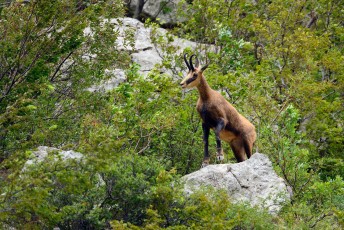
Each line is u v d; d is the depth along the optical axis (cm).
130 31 6053
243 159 5312
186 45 7444
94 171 3872
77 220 4206
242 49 7244
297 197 5172
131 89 5631
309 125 6519
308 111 6391
